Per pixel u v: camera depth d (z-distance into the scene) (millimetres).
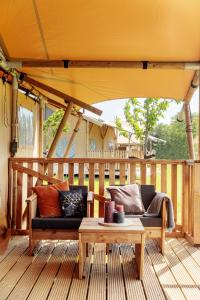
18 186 5418
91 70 5344
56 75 5652
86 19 3977
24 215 5629
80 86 6180
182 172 5352
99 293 3232
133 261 4188
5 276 3641
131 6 3680
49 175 5438
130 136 17516
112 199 4852
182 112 6602
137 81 5762
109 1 3604
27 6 3756
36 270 3834
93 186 5379
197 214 4840
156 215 4594
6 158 5309
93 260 4219
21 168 5406
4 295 3160
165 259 4270
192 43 4371
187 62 4902
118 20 3957
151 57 4824
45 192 4766
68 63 5012
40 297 3129
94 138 17641
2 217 5086
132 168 5422
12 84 5441
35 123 7398
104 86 6094
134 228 3697
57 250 4617
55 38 4410
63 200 4707
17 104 5664
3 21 4066
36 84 5656
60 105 7758
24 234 5352
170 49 4562
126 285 3436
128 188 4984
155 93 6320
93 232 3631
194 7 3600
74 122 16141
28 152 6793
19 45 4625
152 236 4473
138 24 4020
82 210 4707
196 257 4352
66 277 3633
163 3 3574
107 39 4391
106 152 17578
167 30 4105
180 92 6027
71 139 7840
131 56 4824
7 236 5047
